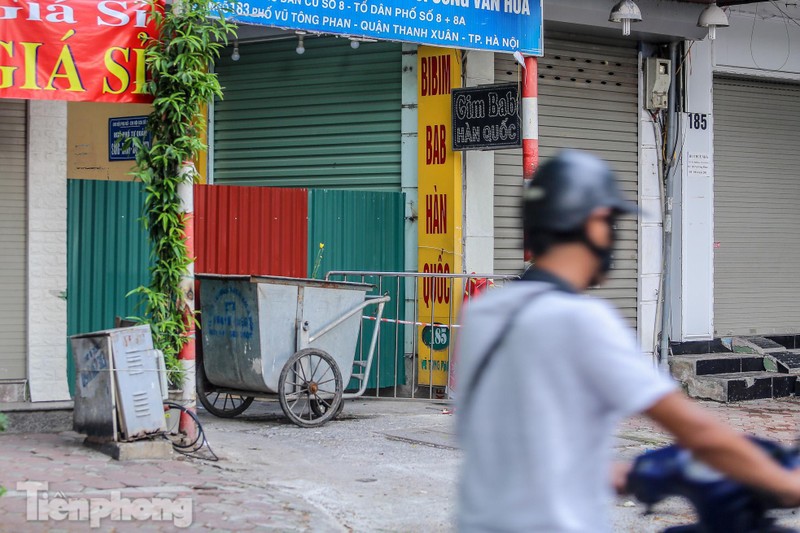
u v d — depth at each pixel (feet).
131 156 40.01
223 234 40.47
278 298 35.94
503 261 45.70
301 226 42.34
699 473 9.77
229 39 47.19
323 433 35.29
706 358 49.03
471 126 42.73
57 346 35.12
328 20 36.50
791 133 54.90
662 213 50.11
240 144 47.78
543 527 8.59
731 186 52.95
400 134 44.73
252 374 36.14
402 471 29.71
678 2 47.37
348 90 45.68
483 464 8.97
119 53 30.48
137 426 28.86
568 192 9.18
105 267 36.40
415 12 38.50
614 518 25.20
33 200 34.63
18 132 34.55
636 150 49.70
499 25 40.42
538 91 46.34
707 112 51.03
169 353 30.42
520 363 8.81
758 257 53.83
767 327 54.13
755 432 39.14
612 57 48.88
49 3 29.94
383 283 44.37
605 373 8.57
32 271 34.71
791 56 53.57
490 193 44.62
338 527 23.11
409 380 44.78
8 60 29.73
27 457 28.27
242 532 21.97
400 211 44.78
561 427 8.66
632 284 49.44
